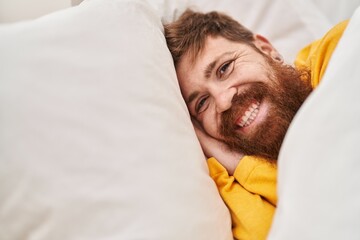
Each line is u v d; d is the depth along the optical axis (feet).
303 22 2.99
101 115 1.55
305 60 2.54
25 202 1.39
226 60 2.29
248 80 2.21
